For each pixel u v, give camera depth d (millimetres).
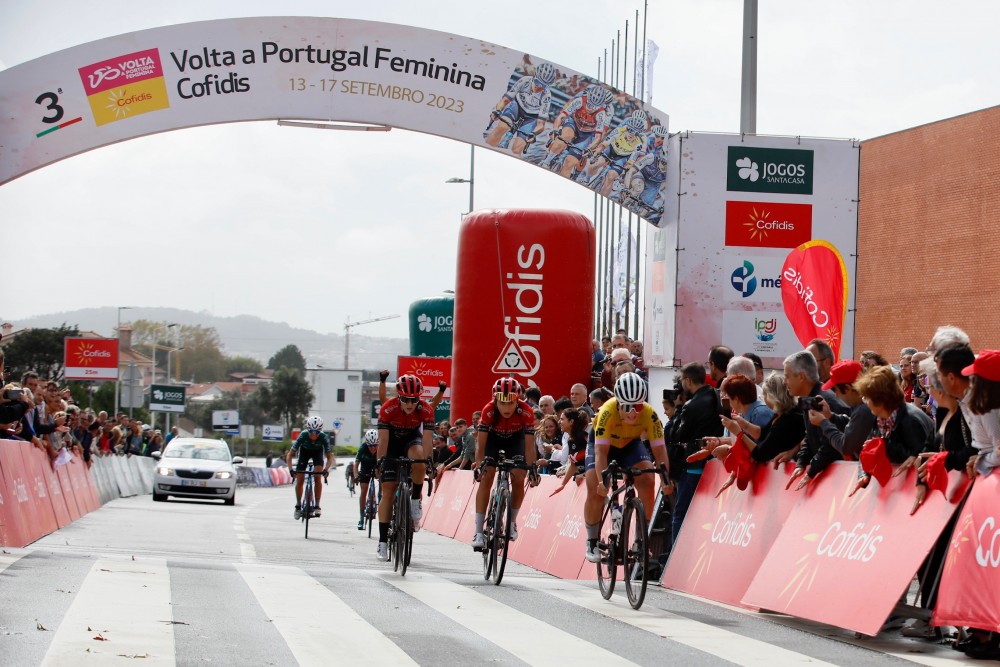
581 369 40094
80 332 154000
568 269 39781
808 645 13062
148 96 37531
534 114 37938
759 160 36750
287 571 19922
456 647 12242
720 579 17547
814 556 15125
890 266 51312
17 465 26016
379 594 17031
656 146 37938
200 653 11164
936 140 48781
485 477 20891
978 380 12242
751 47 36375
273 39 37500
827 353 18641
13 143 37469
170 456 57500
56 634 11797
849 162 36969
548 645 12602
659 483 20547
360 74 37688
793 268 32875
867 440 14648
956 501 12797
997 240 45750
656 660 11758
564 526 25219
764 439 17188
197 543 28062
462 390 40531
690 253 36688
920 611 13711
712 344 36656
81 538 27969
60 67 37438
